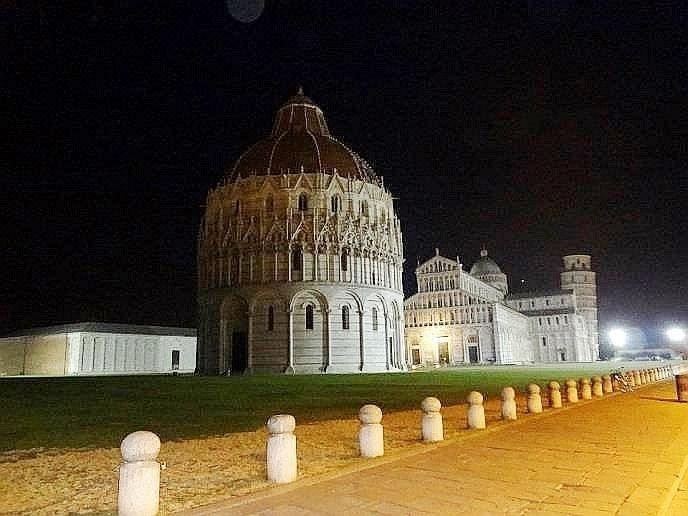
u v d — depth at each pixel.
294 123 90.44
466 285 150.62
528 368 102.94
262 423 21.33
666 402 29.39
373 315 78.19
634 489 10.70
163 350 119.25
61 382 52.94
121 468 9.44
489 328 139.62
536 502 9.81
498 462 13.23
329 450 15.21
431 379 54.94
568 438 16.88
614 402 29.50
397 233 86.50
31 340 114.69
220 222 79.00
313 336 72.94
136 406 28.19
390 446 15.63
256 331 73.19
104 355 108.12
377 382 49.47
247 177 79.00
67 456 14.98
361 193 80.69
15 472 13.09
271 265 74.31
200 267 82.69
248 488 11.14
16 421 22.14
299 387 42.75
